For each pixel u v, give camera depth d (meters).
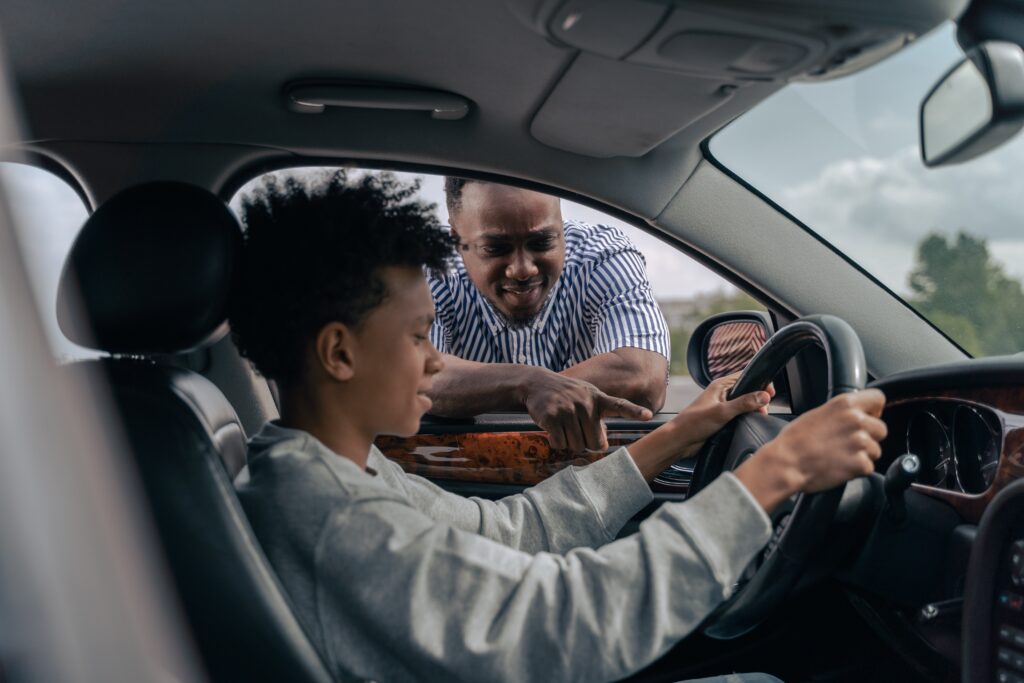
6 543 0.63
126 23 1.37
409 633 0.93
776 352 1.27
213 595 0.92
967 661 1.10
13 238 0.65
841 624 1.54
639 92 1.42
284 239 1.01
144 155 1.63
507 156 1.71
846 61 1.19
